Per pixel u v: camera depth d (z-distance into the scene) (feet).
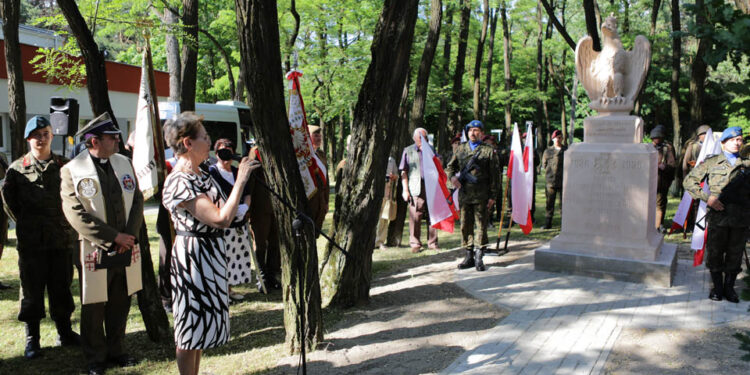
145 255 14.56
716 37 5.86
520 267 22.85
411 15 16.90
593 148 21.40
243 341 14.99
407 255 26.78
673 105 53.98
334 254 17.85
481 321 16.08
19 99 29.73
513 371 12.43
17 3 29.07
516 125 26.04
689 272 21.63
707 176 17.52
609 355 13.30
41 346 14.70
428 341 14.55
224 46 64.34
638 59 21.72
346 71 57.72
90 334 12.70
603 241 21.25
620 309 16.93
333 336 15.12
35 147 13.97
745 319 15.76
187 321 10.62
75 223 11.94
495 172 22.33
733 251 17.26
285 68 55.83
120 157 12.97
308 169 17.11
